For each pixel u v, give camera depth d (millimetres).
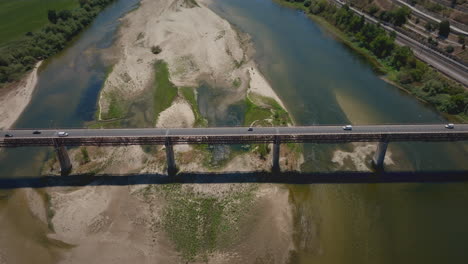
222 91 121750
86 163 91875
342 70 137500
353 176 88250
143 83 125875
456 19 156625
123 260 69000
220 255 70000
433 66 130750
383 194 83562
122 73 131750
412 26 160375
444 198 82500
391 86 127562
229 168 90312
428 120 109625
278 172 89000
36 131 88188
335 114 112125
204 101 116750
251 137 86438
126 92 121625
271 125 103750
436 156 94312
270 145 98500
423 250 71625
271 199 81812
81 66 139375
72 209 79438
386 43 142375
